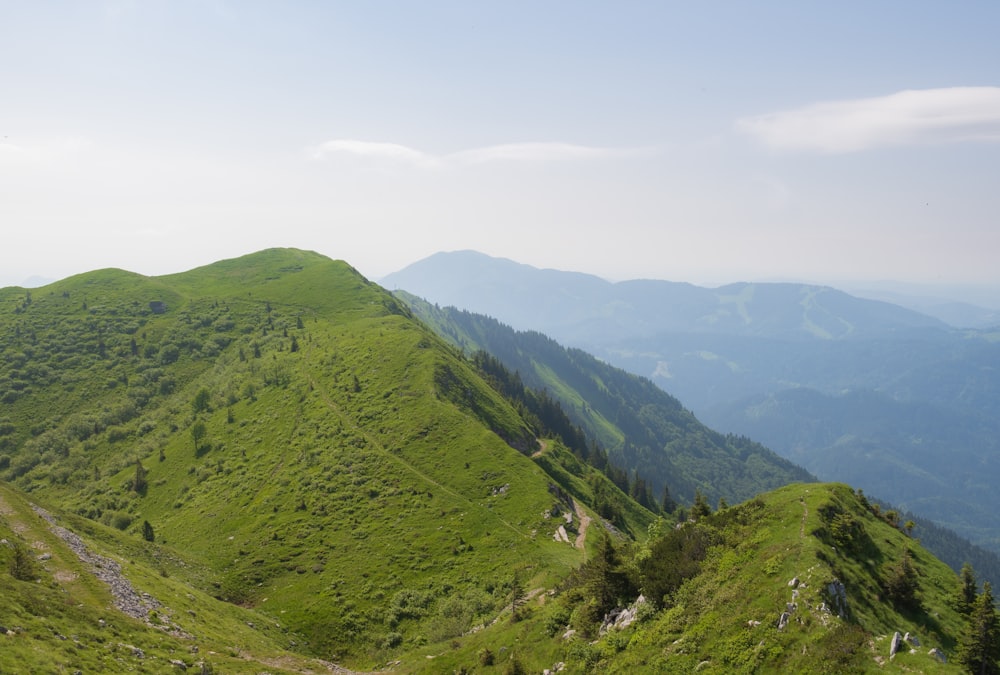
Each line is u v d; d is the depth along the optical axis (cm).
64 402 19575
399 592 8081
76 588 5094
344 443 12850
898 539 4262
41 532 5984
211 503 12081
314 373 17100
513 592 6506
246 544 9906
